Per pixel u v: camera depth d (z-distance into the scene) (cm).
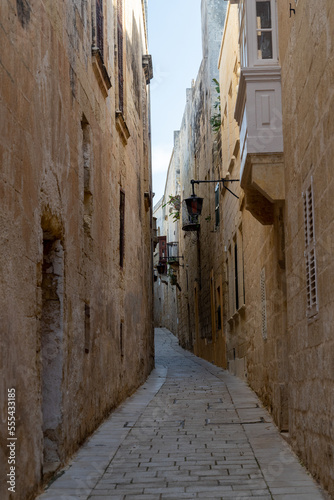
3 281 472
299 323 672
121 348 1200
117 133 1216
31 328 554
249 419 937
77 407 754
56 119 674
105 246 1030
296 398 695
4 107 481
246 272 1336
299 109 648
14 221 505
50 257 691
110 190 1104
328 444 531
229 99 1569
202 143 2492
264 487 571
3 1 484
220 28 2200
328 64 506
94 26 941
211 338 2308
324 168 529
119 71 1270
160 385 1504
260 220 920
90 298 873
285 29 738
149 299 1980
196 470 641
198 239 2712
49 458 656
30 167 560
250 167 816
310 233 600
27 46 557
